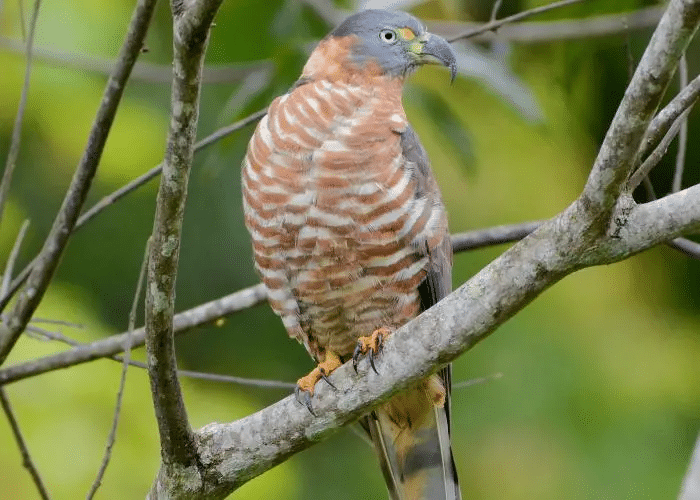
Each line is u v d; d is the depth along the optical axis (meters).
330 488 13.13
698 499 7.93
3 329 7.48
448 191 12.87
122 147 12.08
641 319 13.16
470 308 6.55
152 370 6.71
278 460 7.18
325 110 8.02
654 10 11.09
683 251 8.53
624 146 5.76
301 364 13.52
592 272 13.18
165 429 6.93
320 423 7.10
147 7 6.43
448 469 8.59
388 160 8.02
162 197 6.30
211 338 13.53
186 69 5.93
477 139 12.61
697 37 12.14
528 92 10.18
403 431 8.69
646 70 5.54
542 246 6.26
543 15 11.43
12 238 12.30
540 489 12.57
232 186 13.04
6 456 10.57
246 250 13.20
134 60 6.62
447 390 8.62
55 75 11.85
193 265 13.27
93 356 8.62
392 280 8.18
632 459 12.57
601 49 12.39
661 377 12.88
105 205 7.62
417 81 12.11
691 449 12.66
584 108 12.54
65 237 7.18
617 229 6.11
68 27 11.73
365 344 7.42
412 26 8.94
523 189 12.86
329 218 7.95
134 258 13.22
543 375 12.76
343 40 8.83
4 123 12.15
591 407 12.74
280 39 10.86
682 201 6.04
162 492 7.18
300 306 8.43
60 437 10.77
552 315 12.98
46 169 12.54
